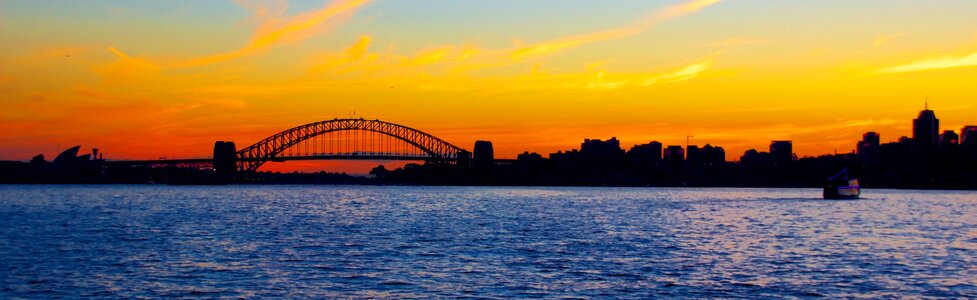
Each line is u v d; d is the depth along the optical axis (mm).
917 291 52812
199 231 96312
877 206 175500
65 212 143000
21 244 79062
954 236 92375
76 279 56219
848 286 54344
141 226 105250
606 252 72312
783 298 50562
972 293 52250
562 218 124938
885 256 69812
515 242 81750
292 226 105688
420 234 91750
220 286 53812
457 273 59219
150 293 51375
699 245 78812
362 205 178500
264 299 49719
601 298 50375
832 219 122188
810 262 65438
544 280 56250
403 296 50750
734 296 51094
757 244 79875
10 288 52812
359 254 70438
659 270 60875
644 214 137125
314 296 50625
